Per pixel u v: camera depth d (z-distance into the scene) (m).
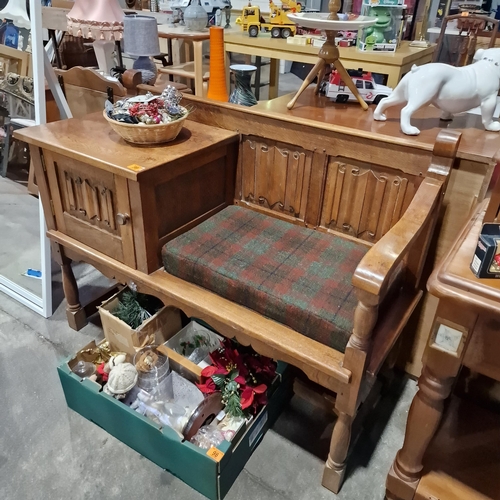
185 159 1.34
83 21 2.00
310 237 1.44
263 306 1.22
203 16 2.57
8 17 1.76
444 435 1.30
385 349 1.18
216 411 1.37
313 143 1.37
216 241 1.41
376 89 1.53
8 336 1.82
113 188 1.32
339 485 1.32
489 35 1.79
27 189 2.17
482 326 0.88
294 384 1.58
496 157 0.93
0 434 1.46
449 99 1.24
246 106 1.52
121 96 1.92
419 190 1.19
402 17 2.16
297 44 2.32
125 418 1.35
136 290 1.46
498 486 1.17
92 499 1.30
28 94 1.79
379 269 0.95
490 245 0.82
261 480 1.36
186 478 1.32
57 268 2.21
